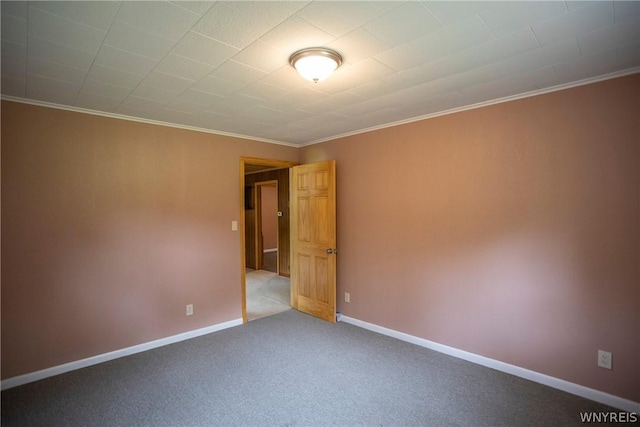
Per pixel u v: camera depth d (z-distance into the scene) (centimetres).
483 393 249
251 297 524
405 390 254
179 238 352
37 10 147
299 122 348
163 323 341
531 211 264
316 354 317
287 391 254
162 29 166
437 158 319
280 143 449
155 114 313
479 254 293
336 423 217
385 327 366
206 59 200
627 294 225
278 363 299
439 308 320
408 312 345
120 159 315
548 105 254
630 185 222
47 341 276
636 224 221
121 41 177
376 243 372
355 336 361
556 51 194
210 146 378
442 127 315
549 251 256
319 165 420
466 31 171
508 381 265
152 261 334
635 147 220
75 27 162
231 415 225
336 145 415
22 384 263
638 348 221
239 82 236
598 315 236
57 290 281
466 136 299
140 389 257
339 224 414
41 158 273
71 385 263
